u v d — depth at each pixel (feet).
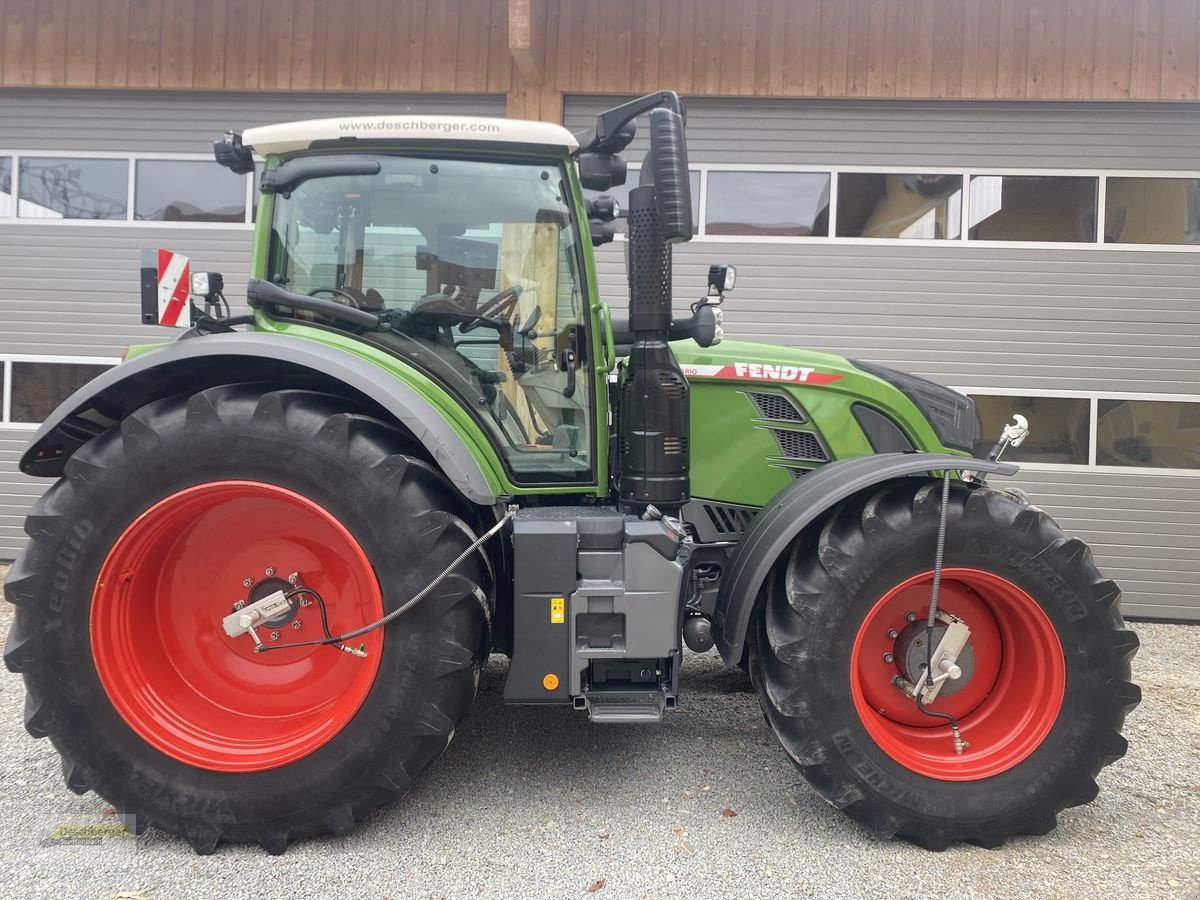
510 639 7.86
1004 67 17.31
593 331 8.36
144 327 18.53
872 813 7.25
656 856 6.99
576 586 7.41
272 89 17.93
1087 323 17.70
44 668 6.97
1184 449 17.60
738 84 17.66
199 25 17.88
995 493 7.69
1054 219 17.72
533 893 6.43
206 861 6.88
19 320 18.57
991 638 8.02
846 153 17.92
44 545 6.98
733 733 9.68
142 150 18.33
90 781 7.02
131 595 7.32
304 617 7.67
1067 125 17.56
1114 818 7.91
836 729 7.27
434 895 6.39
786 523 7.69
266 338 7.36
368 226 8.28
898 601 7.90
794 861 6.97
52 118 18.38
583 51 17.75
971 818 7.20
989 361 17.92
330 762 7.02
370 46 17.84
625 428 8.20
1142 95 17.10
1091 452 17.79
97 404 7.64
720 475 9.47
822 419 9.39
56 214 18.53
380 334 8.23
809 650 7.32
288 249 8.23
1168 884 6.73
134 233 18.40
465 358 8.39
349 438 7.07
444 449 7.21
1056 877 6.82
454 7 17.71
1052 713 7.41
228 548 7.68
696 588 9.15
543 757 8.93
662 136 7.18
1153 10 17.01
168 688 7.47
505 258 8.37
